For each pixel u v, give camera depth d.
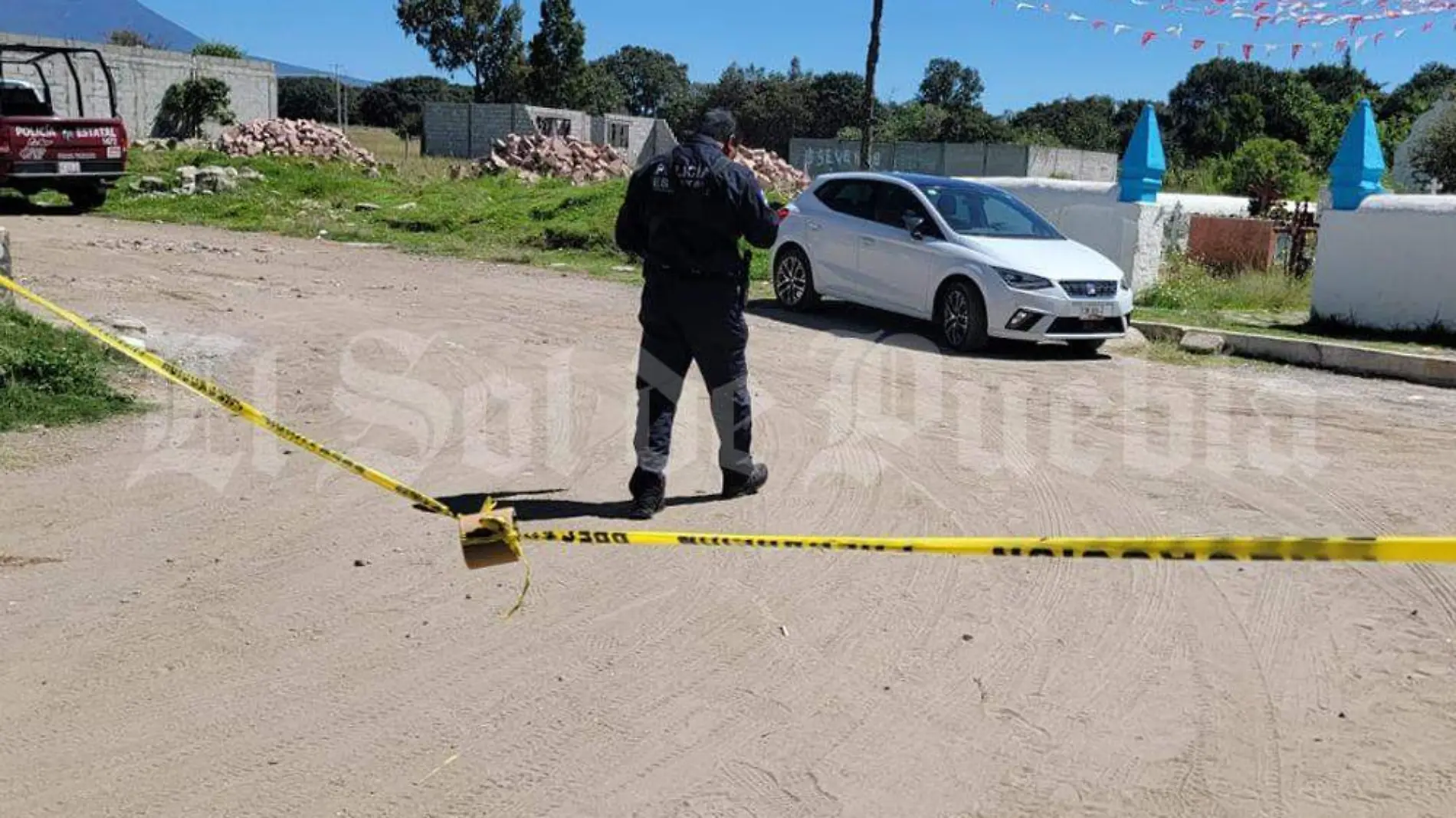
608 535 3.83
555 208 20.67
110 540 5.44
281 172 25.67
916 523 5.97
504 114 49.59
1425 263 12.62
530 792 3.52
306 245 18.39
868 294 12.38
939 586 5.15
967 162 45.72
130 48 39.38
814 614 4.82
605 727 3.90
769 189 27.11
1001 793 3.54
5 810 3.38
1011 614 4.86
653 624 4.69
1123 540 2.91
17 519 5.65
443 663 4.33
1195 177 33.00
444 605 4.83
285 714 3.95
